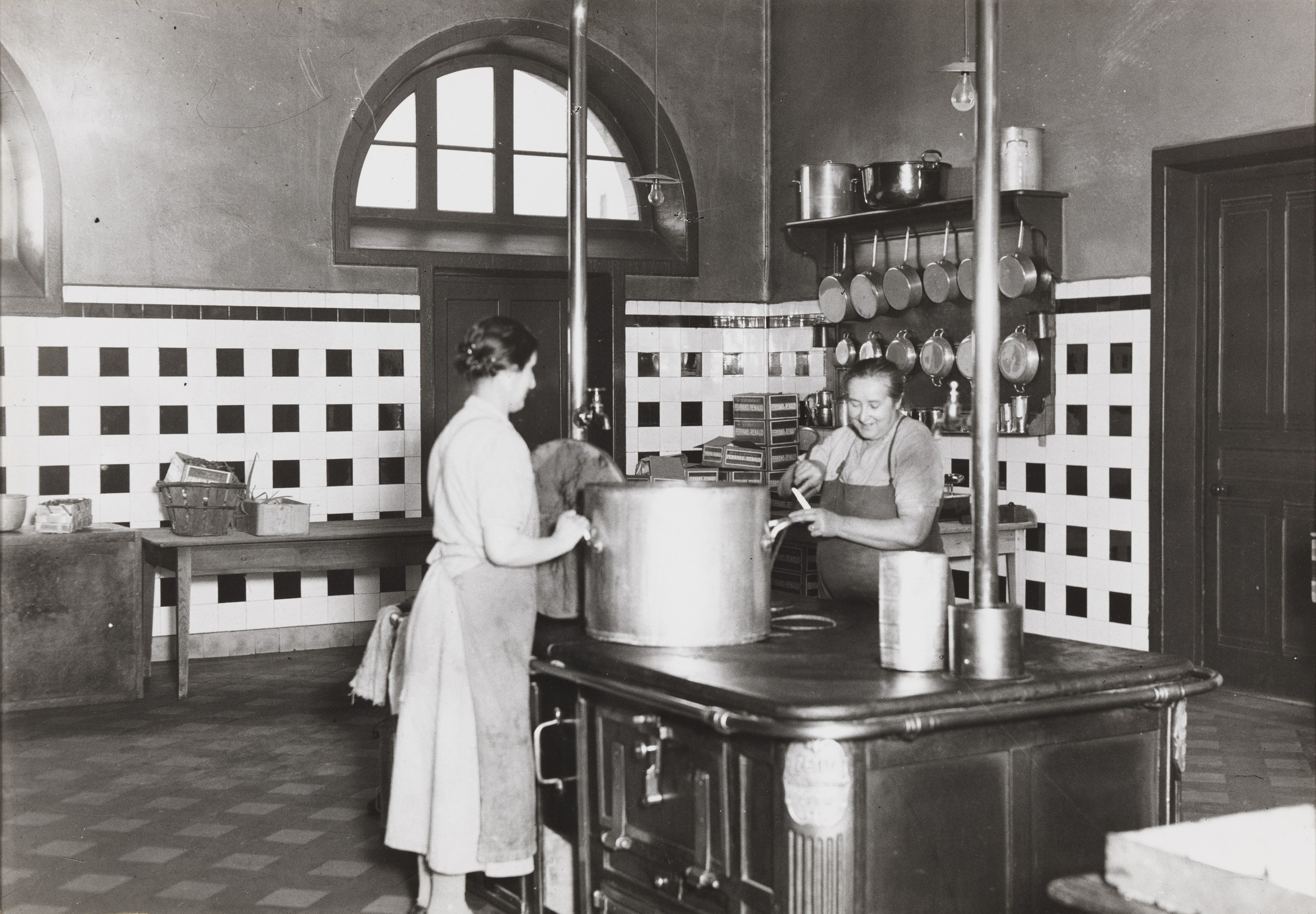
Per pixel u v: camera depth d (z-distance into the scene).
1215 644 6.38
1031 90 6.96
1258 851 1.88
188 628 6.54
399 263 7.75
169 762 5.34
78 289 7.04
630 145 8.72
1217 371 6.30
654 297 8.61
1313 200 5.91
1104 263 6.59
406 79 7.78
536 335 8.48
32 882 3.97
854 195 7.98
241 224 7.38
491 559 3.36
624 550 3.28
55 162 6.94
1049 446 6.89
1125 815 2.97
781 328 8.85
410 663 3.48
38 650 6.23
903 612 2.92
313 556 6.79
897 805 2.66
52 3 6.92
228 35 7.32
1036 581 6.98
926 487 3.88
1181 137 6.21
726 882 2.83
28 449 6.97
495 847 3.40
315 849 4.29
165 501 6.75
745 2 8.85
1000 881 2.79
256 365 7.45
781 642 3.31
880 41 8.00
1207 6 6.07
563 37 8.16
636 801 3.13
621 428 8.49
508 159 8.29
